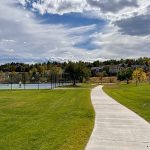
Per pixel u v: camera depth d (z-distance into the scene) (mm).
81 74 107625
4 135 13484
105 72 190750
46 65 159000
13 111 24047
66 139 12320
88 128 14906
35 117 20062
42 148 10789
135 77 120625
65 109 25141
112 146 10945
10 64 176625
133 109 24250
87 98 37406
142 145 11109
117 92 54438
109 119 18156
